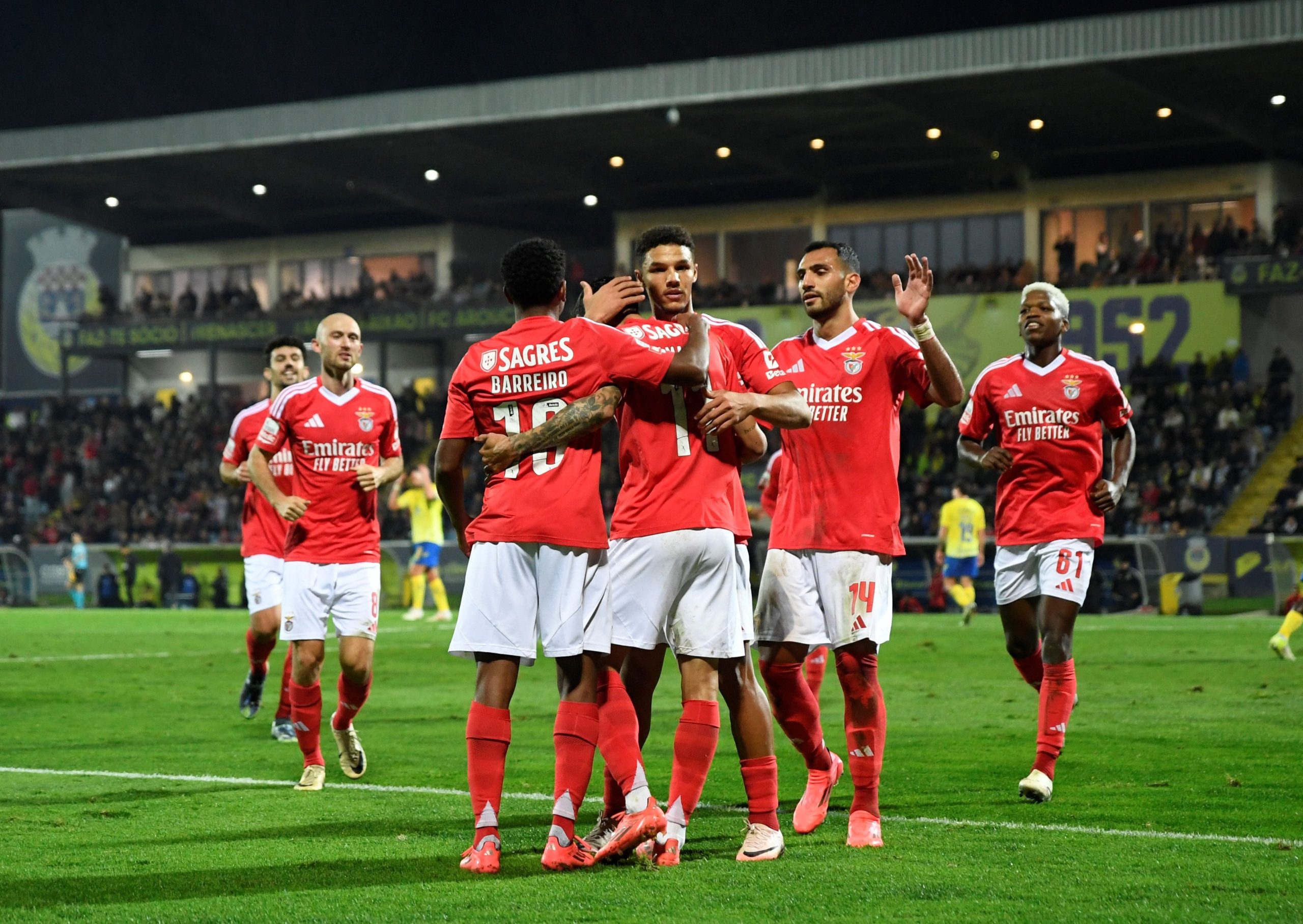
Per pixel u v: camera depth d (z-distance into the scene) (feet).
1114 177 240.32
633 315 38.01
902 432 225.76
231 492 262.47
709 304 243.81
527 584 34.91
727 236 271.28
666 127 243.40
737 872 33.45
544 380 34.99
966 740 58.03
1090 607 172.76
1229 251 219.61
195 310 293.02
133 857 35.68
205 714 70.59
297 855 35.86
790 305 236.63
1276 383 211.41
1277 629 132.05
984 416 51.65
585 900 30.55
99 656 109.29
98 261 317.83
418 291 276.82
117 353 290.76
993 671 90.43
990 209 249.34
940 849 36.29
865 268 259.80
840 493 39.50
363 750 56.95
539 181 277.85
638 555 35.63
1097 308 219.41
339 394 50.96
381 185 271.28
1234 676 85.30
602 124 241.55
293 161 264.11
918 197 255.09
